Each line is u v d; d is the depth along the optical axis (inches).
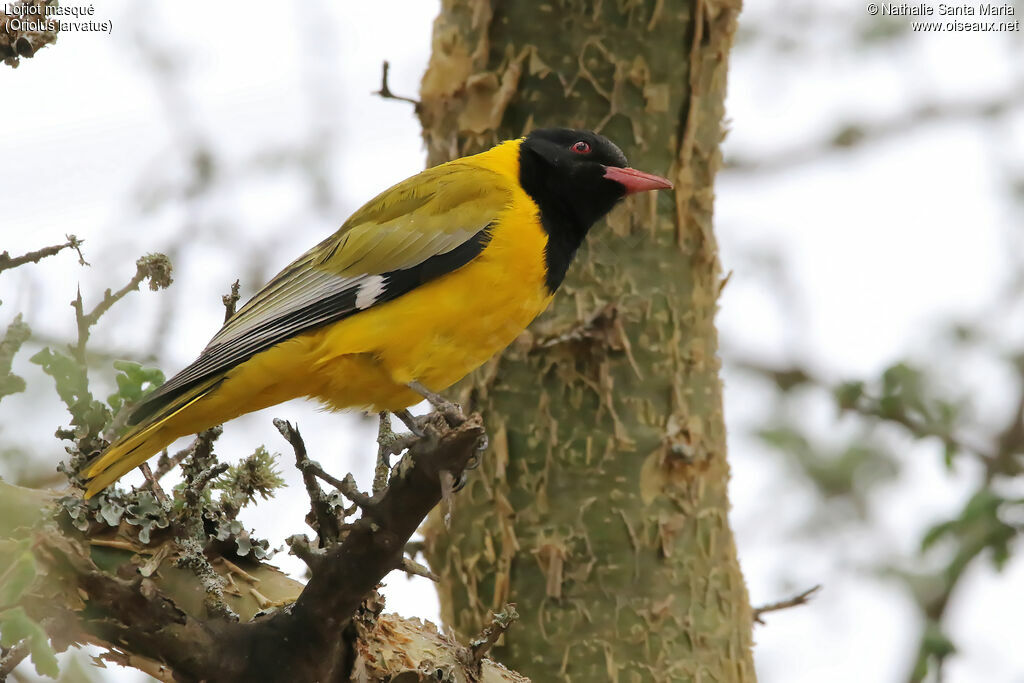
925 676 548.4
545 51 480.4
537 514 461.7
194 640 317.7
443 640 368.2
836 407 583.2
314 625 324.8
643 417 465.4
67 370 342.3
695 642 457.4
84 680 249.9
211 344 422.0
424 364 432.5
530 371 468.1
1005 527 526.0
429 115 500.4
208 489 348.8
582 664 450.0
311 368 426.6
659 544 458.9
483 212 445.1
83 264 326.0
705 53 485.7
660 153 478.9
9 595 253.8
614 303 465.7
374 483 339.6
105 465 331.6
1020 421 576.1
